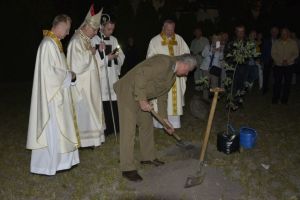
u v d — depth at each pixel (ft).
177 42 24.56
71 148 18.33
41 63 17.39
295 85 45.39
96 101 21.34
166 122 17.54
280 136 24.90
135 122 17.78
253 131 22.36
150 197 16.61
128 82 17.43
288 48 33.40
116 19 58.39
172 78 17.13
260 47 39.34
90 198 16.87
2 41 54.34
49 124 17.76
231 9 61.57
